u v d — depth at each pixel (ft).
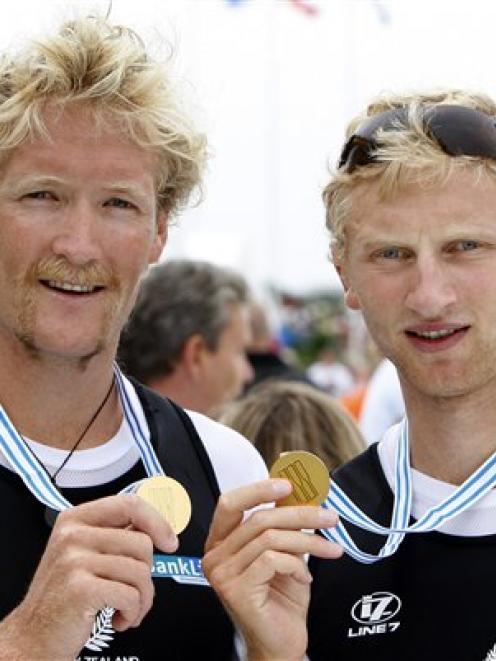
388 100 6.84
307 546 6.05
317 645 6.72
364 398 18.04
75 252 6.39
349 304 7.10
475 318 6.38
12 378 6.81
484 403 6.55
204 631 6.84
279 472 6.34
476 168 6.36
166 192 7.14
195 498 7.10
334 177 6.84
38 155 6.42
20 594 6.46
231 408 10.09
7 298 6.55
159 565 6.77
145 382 12.27
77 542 5.73
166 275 12.32
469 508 6.61
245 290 12.66
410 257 6.46
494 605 6.39
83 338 6.51
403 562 6.63
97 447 6.97
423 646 6.45
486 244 6.38
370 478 7.13
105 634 6.53
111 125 6.49
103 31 6.86
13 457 6.63
